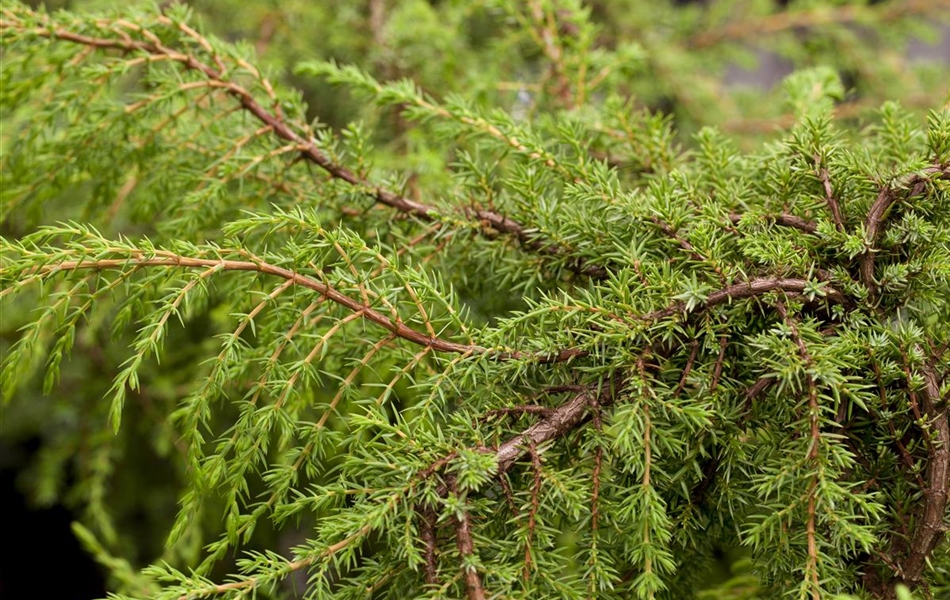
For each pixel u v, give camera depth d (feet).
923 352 3.60
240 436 3.63
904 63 7.30
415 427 3.59
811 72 4.64
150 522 8.11
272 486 3.63
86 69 4.13
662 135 4.31
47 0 8.22
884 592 3.61
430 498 3.46
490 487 3.55
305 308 3.86
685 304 3.60
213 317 4.97
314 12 6.81
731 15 8.03
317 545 3.47
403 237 4.09
